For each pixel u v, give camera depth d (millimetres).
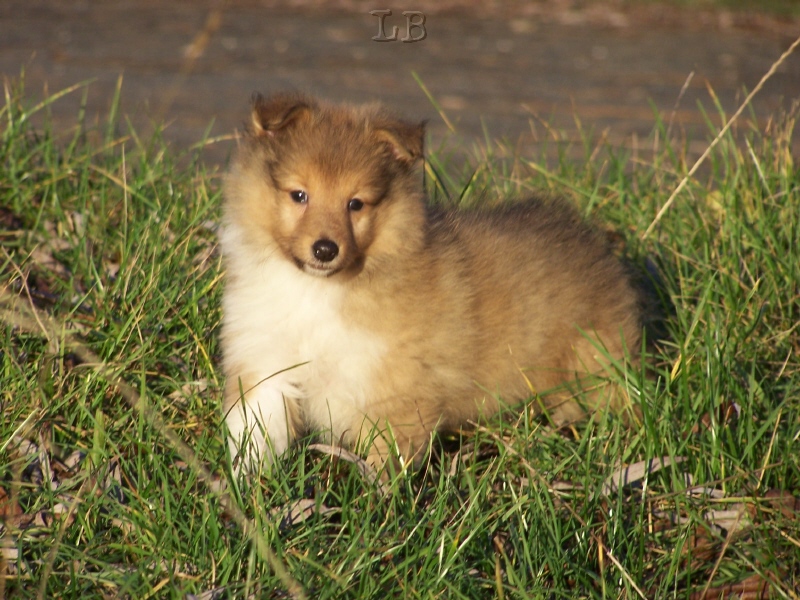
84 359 6453
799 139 13609
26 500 5359
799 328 7398
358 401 6402
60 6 26062
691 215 8789
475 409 6898
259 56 21125
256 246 6375
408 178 6461
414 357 6336
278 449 6406
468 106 17359
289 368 6109
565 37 26156
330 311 6266
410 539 5168
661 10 31625
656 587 5238
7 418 5762
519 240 7195
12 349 6305
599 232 7848
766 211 8516
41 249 7789
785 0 33250
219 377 6676
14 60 18391
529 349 7004
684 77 20562
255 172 6398
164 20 25125
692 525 5480
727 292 7504
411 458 6184
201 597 4699
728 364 6660
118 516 5191
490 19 29000
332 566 4918
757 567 5238
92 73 17859
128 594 4711
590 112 17078
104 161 9320
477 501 5348
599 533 5414
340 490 5738
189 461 5367
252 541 4945
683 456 6117
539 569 5090
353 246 6086
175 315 6910
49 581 4742
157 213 7879
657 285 8078
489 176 9414
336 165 6098
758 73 21078
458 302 6508
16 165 8617
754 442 5988
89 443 5852
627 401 6531
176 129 14391
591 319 7289
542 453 6125
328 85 18531
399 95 18031
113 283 7328
